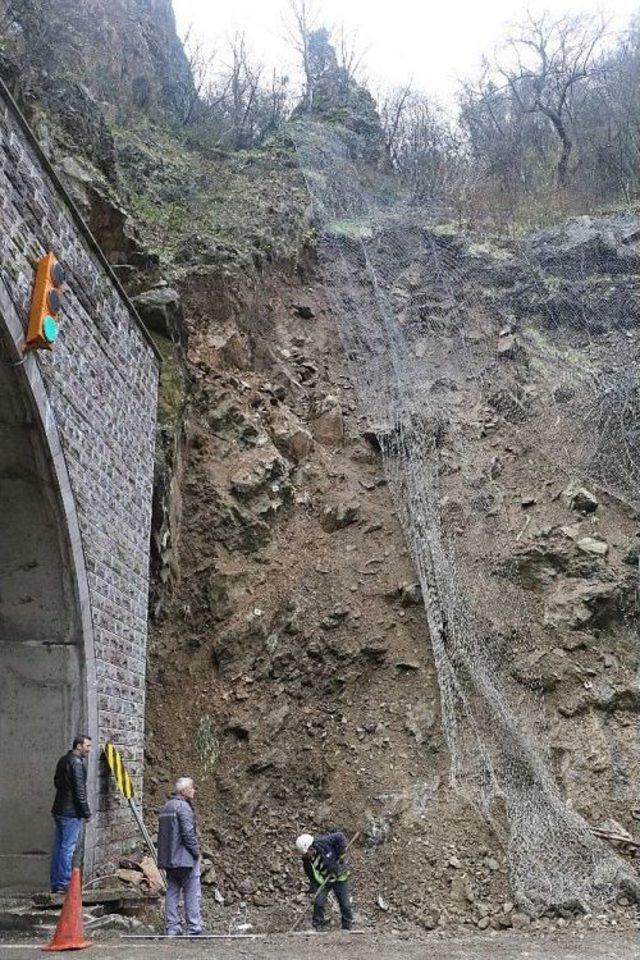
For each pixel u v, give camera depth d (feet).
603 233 62.59
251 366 51.11
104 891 24.82
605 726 35.27
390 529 44.32
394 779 33.50
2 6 48.42
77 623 26.63
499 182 80.84
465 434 50.16
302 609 39.47
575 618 38.83
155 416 36.52
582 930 26.58
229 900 29.32
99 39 74.90
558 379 52.49
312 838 27.22
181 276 49.83
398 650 38.29
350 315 58.75
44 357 24.71
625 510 44.29
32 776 26.13
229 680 36.91
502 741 34.76
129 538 31.83
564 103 91.71
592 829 31.32
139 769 30.94
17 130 23.80
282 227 60.64
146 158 60.90
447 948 21.98
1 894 25.18
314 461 47.34
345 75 90.53
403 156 87.66
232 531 41.50
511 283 61.16
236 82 87.04
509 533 43.52
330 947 21.54
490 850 30.58
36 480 25.27
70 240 27.63
